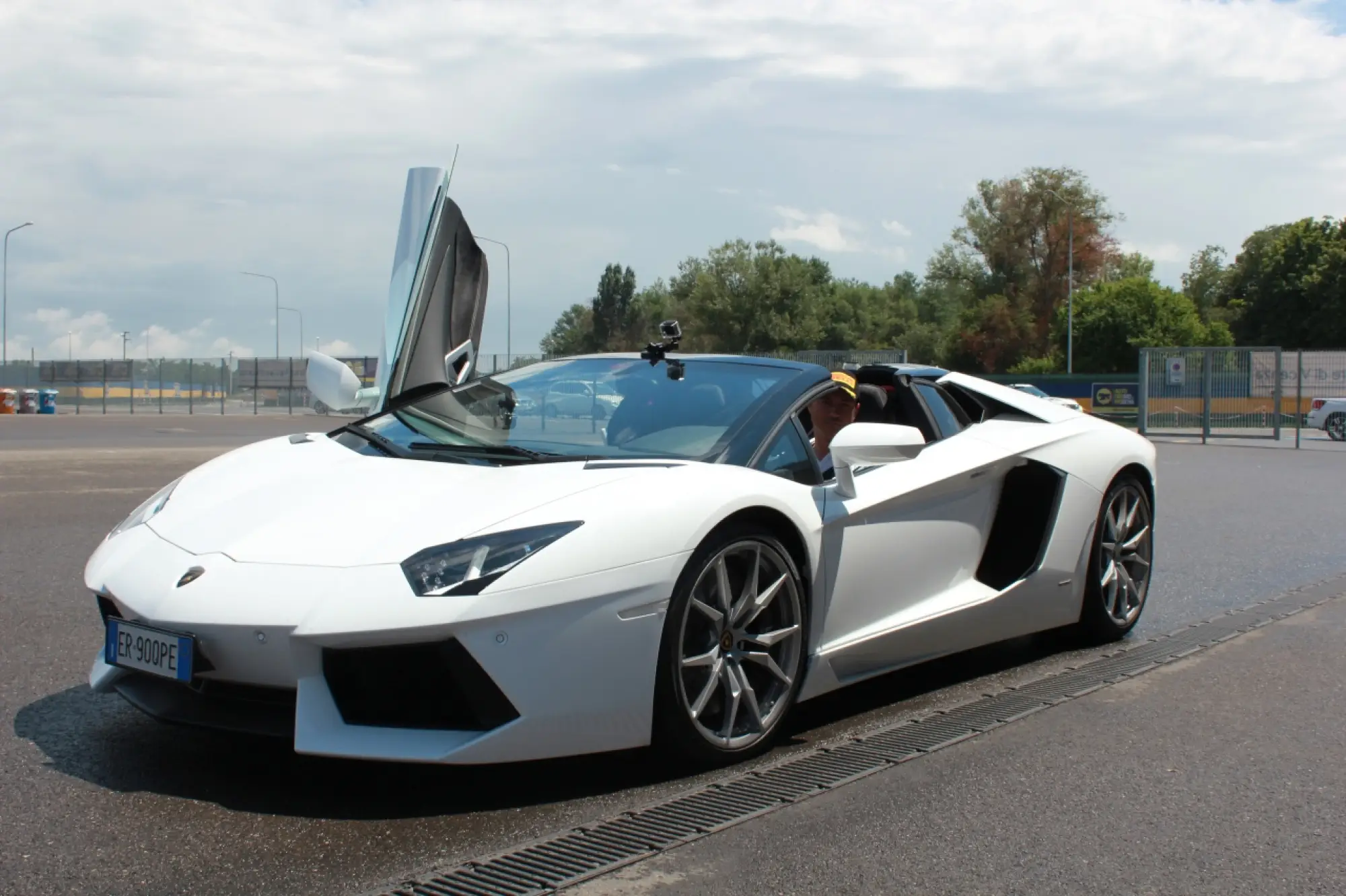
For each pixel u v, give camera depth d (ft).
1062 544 14.78
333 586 8.91
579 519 9.51
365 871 7.99
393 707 9.14
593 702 9.31
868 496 12.09
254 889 7.68
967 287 227.61
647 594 9.53
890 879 8.14
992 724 12.03
